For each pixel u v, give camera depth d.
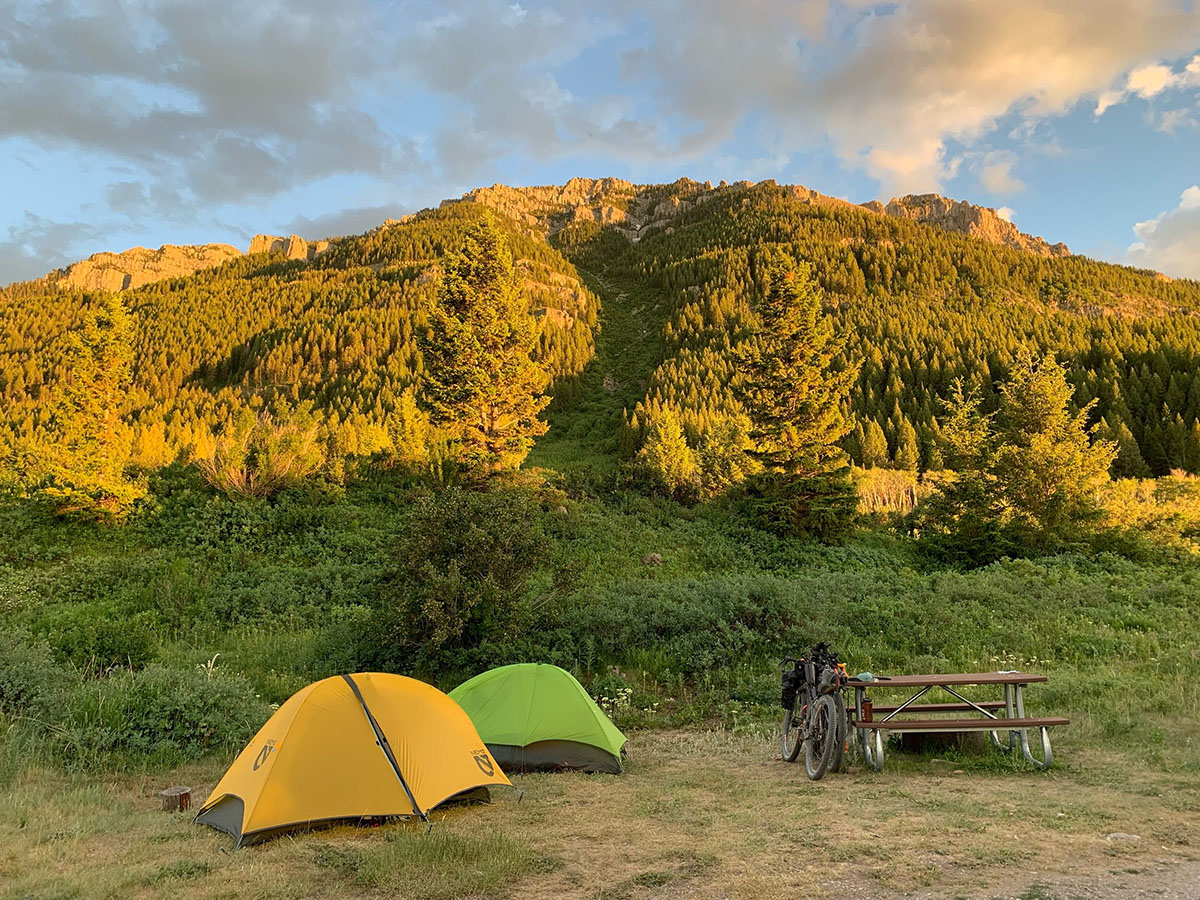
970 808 5.46
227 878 4.32
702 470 33.00
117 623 11.98
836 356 28.25
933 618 14.02
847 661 12.16
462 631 11.80
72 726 7.97
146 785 7.09
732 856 4.50
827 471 26.23
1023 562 20.94
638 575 20.25
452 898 3.94
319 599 16.00
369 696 6.17
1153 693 9.23
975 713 8.59
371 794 5.61
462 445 27.14
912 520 28.50
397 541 12.46
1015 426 27.48
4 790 6.48
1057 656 12.27
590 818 5.60
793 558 23.53
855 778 6.69
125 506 21.50
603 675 11.87
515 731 7.83
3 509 21.31
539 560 12.83
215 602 15.20
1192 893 3.76
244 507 21.66
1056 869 4.15
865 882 4.01
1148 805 5.44
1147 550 23.55
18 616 13.20
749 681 11.46
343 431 32.34
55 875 4.32
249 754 5.91
